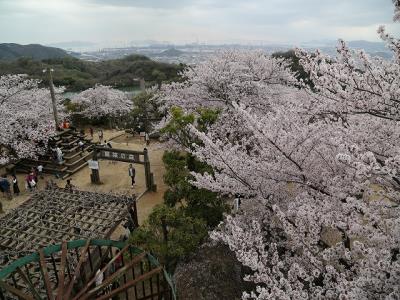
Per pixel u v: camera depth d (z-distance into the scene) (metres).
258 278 5.53
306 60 6.74
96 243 8.53
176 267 9.89
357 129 6.70
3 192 16.98
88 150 22.11
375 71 5.94
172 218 8.82
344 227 5.71
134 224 12.23
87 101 33.12
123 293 9.93
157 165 20.67
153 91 32.31
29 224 9.71
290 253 7.79
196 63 21.81
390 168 4.51
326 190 7.55
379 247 5.40
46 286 6.86
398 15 5.39
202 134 9.04
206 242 10.01
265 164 7.77
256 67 19.19
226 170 8.66
